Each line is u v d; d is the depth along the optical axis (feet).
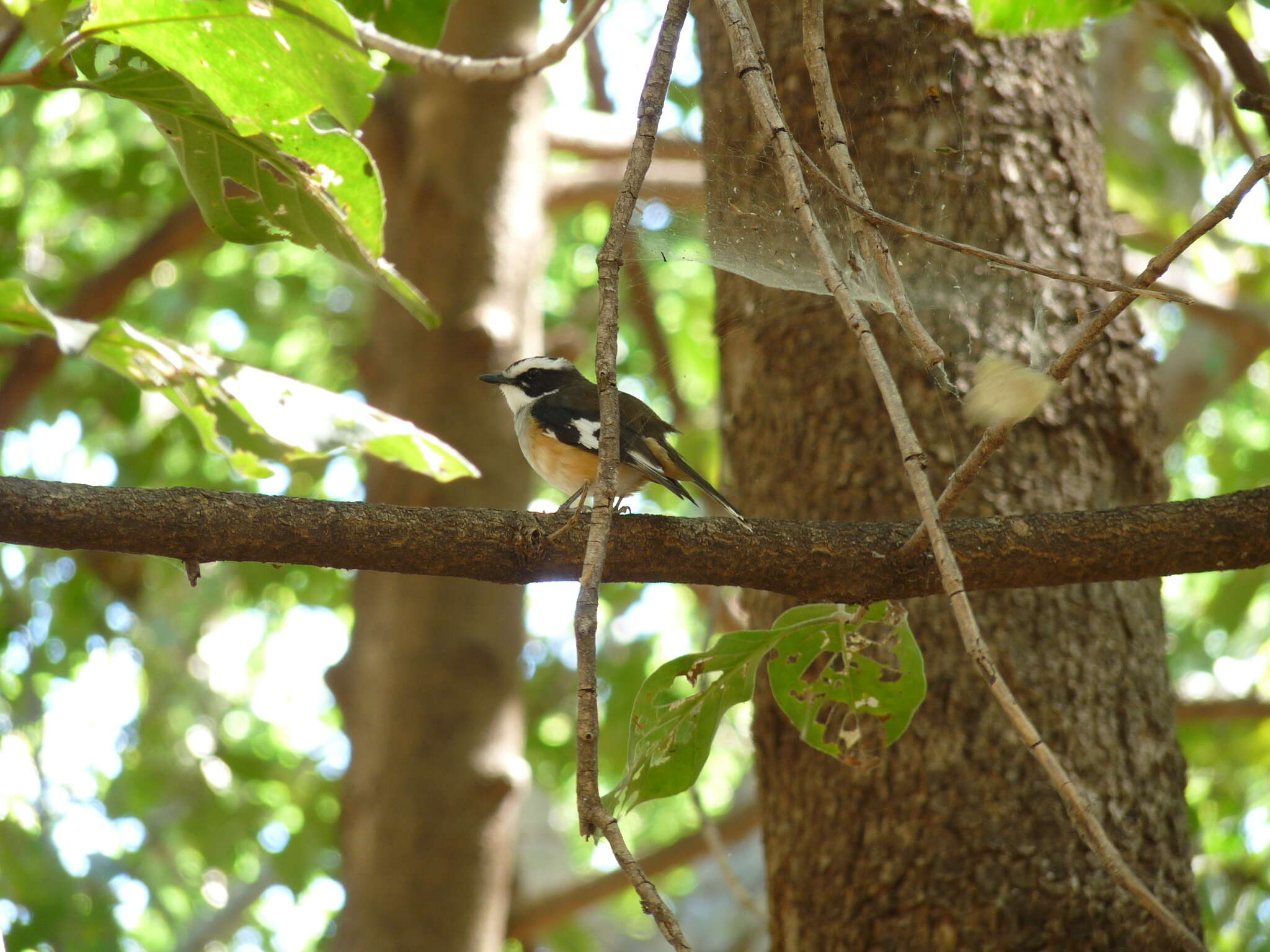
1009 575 20.84
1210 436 90.17
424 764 43.39
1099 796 24.56
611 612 78.43
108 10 19.36
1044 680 25.16
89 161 76.02
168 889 74.02
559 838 93.91
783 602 28.35
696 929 80.23
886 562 20.95
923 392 26.94
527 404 35.50
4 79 20.13
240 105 20.89
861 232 17.66
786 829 26.58
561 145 58.59
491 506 45.39
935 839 24.50
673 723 21.58
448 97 48.37
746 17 17.76
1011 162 27.61
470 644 44.62
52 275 73.72
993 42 28.14
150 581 76.07
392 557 19.97
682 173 40.73
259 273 84.48
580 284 92.68
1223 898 52.54
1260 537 20.67
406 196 48.47
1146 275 15.67
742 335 29.63
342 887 44.21
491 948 43.34
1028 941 23.62
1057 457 26.37
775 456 28.25
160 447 69.92
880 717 22.41
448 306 46.83
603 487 15.74
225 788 72.18
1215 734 61.05
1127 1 23.41
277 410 23.27
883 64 27.81
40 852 58.90
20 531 18.63
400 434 24.36
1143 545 20.75
